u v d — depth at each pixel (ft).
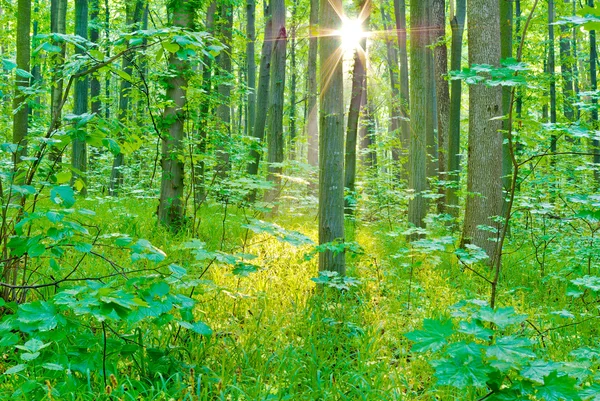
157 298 9.21
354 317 15.56
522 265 24.62
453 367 6.59
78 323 9.02
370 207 45.88
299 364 11.71
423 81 30.40
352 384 10.81
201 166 35.09
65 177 11.12
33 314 8.30
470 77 10.23
